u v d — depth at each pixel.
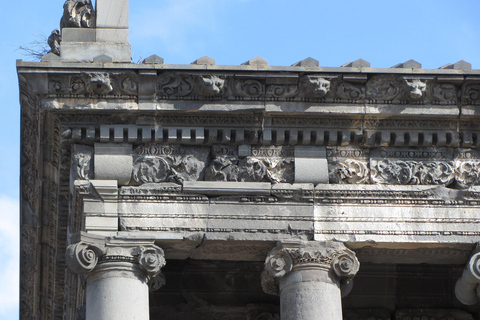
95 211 30.05
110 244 29.78
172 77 30.58
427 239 30.39
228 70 30.56
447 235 30.45
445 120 31.11
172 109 30.56
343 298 34.31
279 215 30.34
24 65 30.16
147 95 30.56
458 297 31.02
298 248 30.06
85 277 29.97
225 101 30.70
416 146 31.19
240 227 30.20
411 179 30.86
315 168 30.73
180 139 30.75
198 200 30.38
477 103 31.08
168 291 34.28
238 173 30.61
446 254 30.95
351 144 31.11
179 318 34.34
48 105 30.33
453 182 31.02
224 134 30.78
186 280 34.38
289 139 30.86
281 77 30.61
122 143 30.67
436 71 30.83
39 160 31.47
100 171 30.33
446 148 31.25
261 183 30.52
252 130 30.81
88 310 29.45
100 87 30.34
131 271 29.72
